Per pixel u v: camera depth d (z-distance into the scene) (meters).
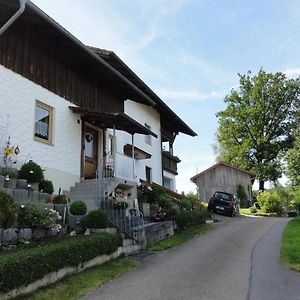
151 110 26.55
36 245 8.77
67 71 15.46
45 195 11.48
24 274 6.63
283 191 45.34
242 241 14.51
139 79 19.67
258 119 51.56
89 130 17.16
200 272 9.32
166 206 17.38
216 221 23.03
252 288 8.00
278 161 50.31
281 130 51.22
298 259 10.73
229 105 53.50
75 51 15.19
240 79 53.41
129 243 11.91
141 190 18.19
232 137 53.09
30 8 11.26
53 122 14.25
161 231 14.37
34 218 9.35
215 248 12.79
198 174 46.62
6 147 11.65
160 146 27.69
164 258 10.99
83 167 15.92
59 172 14.30
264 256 11.47
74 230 10.93
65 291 7.30
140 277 8.74
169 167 29.58
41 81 13.84
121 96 20.36
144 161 24.62
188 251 12.14
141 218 13.18
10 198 9.05
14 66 12.65
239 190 44.53
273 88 51.28
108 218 11.71
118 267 9.50
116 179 15.45
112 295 7.36
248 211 36.09
